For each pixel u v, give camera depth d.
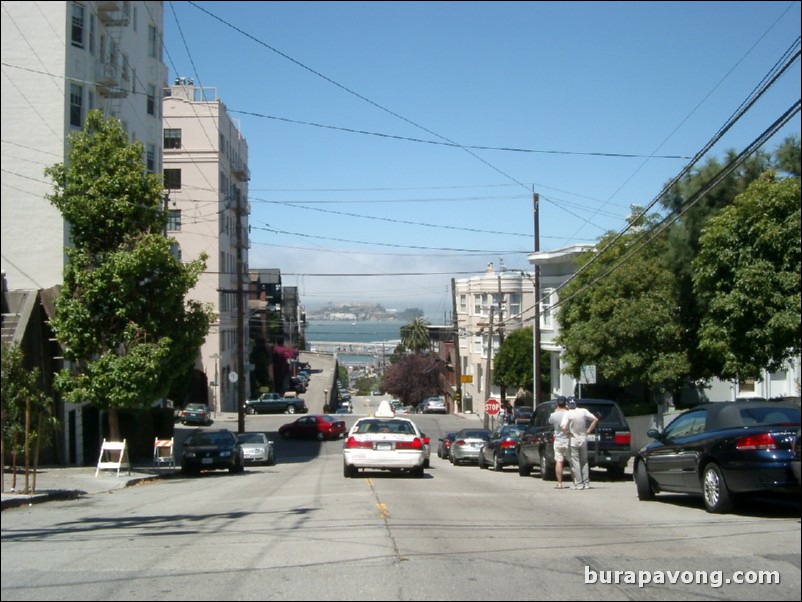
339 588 7.43
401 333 96.31
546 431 20.14
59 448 28.02
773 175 23.02
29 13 25.14
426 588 7.43
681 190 27.25
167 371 25.52
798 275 20.31
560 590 7.41
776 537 9.80
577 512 12.61
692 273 27.38
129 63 36.22
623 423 20.50
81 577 7.96
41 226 26.50
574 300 31.30
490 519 11.76
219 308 59.09
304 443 48.72
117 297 24.36
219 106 58.88
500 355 55.03
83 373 25.08
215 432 27.97
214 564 8.51
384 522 11.37
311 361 126.94
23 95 24.94
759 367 21.77
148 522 12.13
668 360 28.34
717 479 11.81
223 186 61.00
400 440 20.36
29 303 25.61
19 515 13.34
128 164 24.81
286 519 12.05
